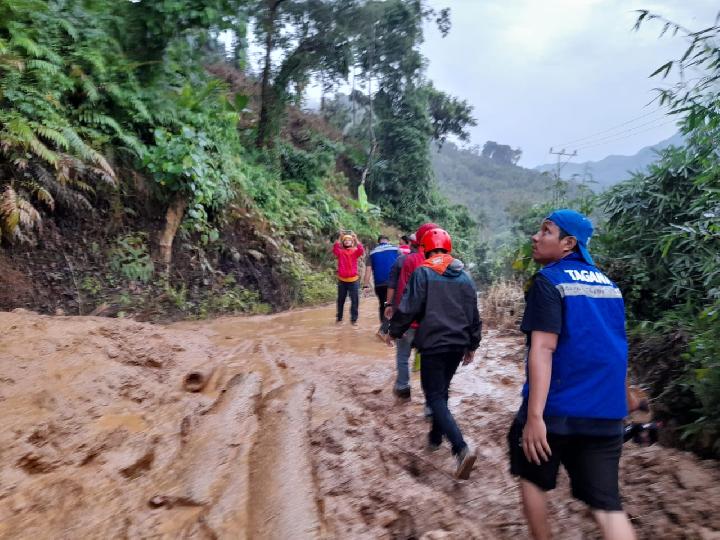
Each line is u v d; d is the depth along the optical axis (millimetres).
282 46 20078
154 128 10766
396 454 3908
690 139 5020
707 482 3299
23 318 5328
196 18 11367
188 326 8664
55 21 9352
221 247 11594
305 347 7656
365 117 30922
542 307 2412
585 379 2381
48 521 2578
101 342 5113
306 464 3398
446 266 4078
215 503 2863
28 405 3635
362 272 19078
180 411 4070
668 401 4484
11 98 8141
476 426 4734
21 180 7969
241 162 15516
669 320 5406
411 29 26438
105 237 9164
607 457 2402
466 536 2881
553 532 3064
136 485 3018
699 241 5398
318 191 21656
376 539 2758
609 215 7070
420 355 3992
